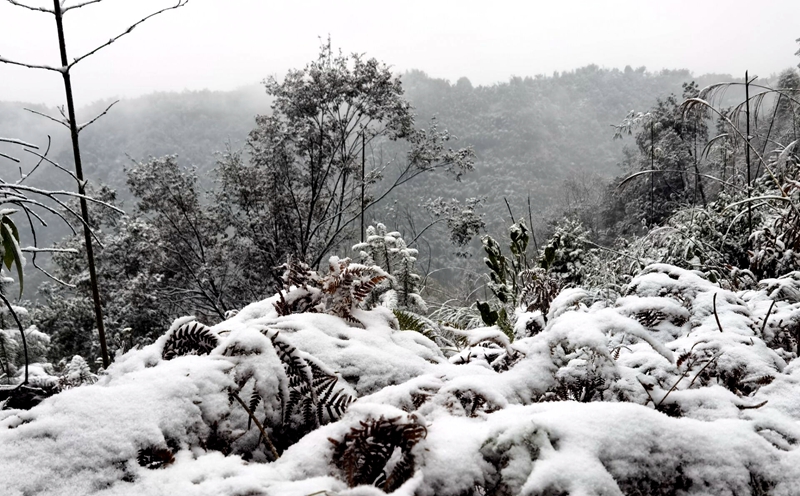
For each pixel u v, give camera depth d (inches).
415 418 37.8
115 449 36.8
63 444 36.5
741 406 48.7
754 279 116.6
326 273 85.3
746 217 178.5
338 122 752.3
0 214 81.7
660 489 34.9
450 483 34.6
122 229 703.7
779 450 37.9
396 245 278.8
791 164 178.2
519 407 43.1
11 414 41.8
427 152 782.5
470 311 244.2
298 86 737.0
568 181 2212.1
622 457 35.1
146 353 55.1
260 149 762.2
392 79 747.4
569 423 37.0
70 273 705.0
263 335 52.7
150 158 735.7
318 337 65.2
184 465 37.7
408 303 260.5
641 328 54.5
